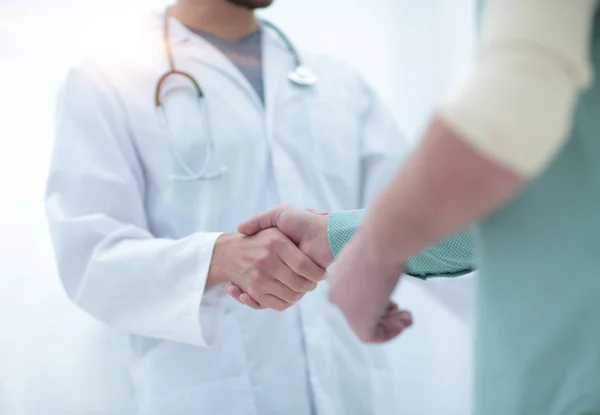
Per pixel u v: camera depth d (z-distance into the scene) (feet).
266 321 4.15
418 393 5.34
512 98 1.36
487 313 1.67
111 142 4.12
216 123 4.32
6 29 4.52
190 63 4.49
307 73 4.76
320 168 4.52
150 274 3.79
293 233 3.36
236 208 4.25
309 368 4.19
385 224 1.51
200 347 3.99
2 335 4.49
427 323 5.34
